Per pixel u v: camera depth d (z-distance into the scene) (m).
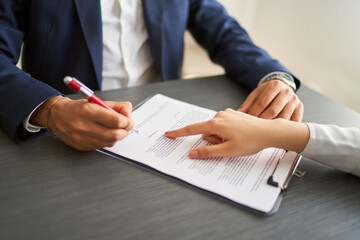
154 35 0.94
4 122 0.51
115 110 0.53
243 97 0.73
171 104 0.66
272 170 0.48
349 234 0.38
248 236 0.37
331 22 1.50
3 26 0.74
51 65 0.86
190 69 2.03
